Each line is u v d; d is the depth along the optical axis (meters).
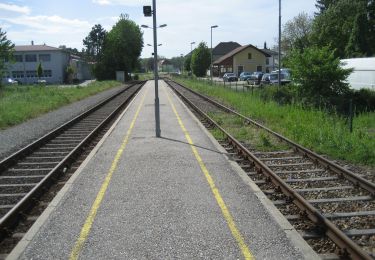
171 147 13.30
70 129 18.20
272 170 10.32
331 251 5.88
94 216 7.21
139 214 7.28
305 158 11.53
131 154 12.24
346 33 64.25
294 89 26.61
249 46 96.44
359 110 23.48
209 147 13.27
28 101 29.58
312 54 25.28
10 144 14.73
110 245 6.07
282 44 96.06
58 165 10.42
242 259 5.61
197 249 5.91
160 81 86.69
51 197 8.65
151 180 9.41
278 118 19.44
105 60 87.31
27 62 90.06
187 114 23.12
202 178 9.53
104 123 19.17
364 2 62.59
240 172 10.02
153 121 20.03
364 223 6.80
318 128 14.89
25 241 6.22
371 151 11.43
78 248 6.00
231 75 70.06
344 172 9.35
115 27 92.88
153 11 15.39
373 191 8.15
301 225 6.81
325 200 7.88
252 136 15.20
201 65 90.56
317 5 90.75
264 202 7.79
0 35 47.84
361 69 30.39
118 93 41.91
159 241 6.19
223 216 7.13
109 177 9.67
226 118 20.62
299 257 5.62
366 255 5.22
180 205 7.71
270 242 6.09
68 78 89.00
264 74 56.94
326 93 25.30
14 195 8.69
